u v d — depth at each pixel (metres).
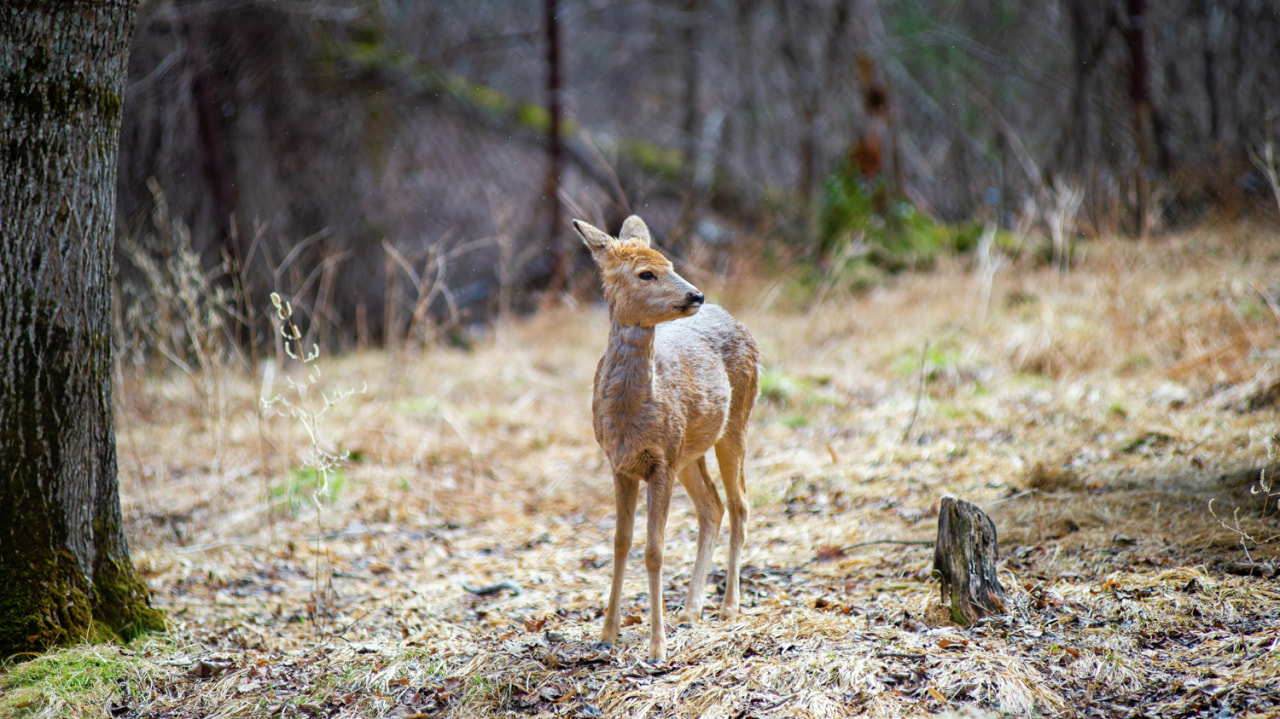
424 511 11.57
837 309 18.88
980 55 26.06
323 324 19.88
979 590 6.89
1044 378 13.77
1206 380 12.35
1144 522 8.44
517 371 17.75
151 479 12.48
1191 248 17.23
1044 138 26.69
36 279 7.24
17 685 6.80
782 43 28.83
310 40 22.89
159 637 7.77
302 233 22.11
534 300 23.12
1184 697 5.59
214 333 13.35
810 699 5.87
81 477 7.55
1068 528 8.62
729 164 28.00
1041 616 6.79
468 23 28.80
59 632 7.28
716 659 6.59
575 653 6.96
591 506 11.50
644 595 8.34
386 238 23.09
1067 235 18.78
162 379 16.05
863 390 14.57
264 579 9.55
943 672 6.01
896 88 28.88
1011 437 11.66
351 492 12.10
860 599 7.69
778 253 21.77
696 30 31.44
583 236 7.09
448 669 6.89
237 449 13.40
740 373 7.98
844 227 21.58
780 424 13.61
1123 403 12.12
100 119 7.47
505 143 26.45
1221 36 23.38
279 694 6.74
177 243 18.45
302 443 13.68
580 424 14.88
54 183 7.25
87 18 7.24
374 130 24.05
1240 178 19.50
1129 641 6.28
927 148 28.61
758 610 7.65
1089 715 5.56
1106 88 23.56
